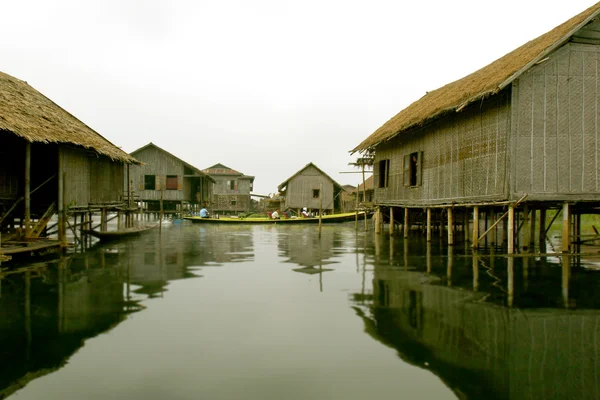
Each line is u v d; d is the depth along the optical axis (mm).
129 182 21766
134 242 16484
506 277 8383
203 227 27062
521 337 4969
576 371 4094
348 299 6641
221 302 6457
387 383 3791
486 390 3689
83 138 13805
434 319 5605
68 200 13688
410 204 16156
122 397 3516
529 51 11406
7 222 14734
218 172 50688
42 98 15773
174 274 8930
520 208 13383
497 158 10797
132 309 6066
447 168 13344
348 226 28203
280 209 52125
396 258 11281
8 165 13273
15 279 8359
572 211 13305
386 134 15930
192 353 4430
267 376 3910
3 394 3562
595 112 10430
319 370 4039
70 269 9594
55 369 4047
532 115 10234
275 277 8523
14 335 4984
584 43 10312
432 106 14023
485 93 10008
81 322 5465
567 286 7527
